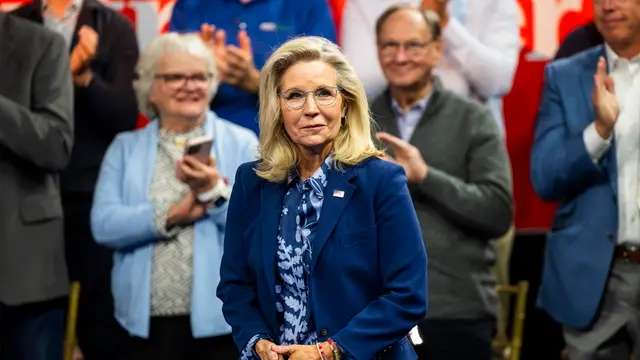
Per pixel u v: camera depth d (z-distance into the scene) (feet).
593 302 28.81
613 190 28.71
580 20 35.86
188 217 28.99
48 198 30.63
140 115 35.60
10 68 30.25
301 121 19.57
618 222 28.68
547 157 29.68
